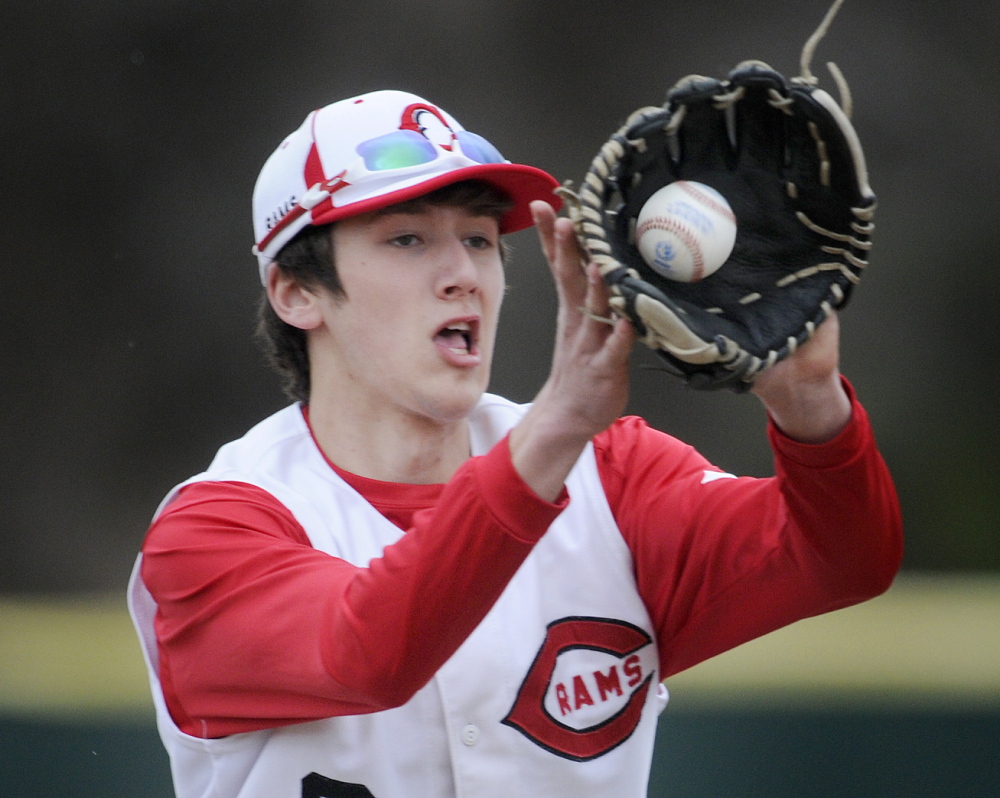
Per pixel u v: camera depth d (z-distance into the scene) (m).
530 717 6.96
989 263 42.44
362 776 6.76
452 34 42.66
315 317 7.52
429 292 7.15
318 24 42.50
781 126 5.78
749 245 5.89
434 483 7.57
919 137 42.47
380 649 5.62
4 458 41.38
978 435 42.41
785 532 6.70
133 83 42.19
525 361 38.81
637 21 42.47
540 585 7.20
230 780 6.90
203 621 6.54
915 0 41.94
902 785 16.33
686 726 16.66
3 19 41.31
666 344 5.29
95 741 16.39
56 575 41.00
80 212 41.97
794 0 42.19
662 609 7.38
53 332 41.75
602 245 5.32
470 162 7.17
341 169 7.12
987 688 20.91
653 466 7.52
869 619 27.28
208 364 42.19
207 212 42.22
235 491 6.95
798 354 5.82
